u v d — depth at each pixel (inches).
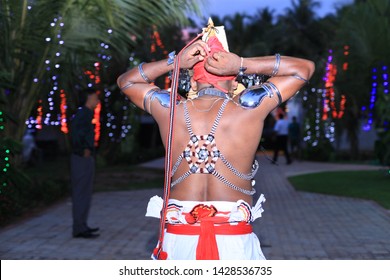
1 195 377.4
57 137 1184.8
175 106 113.4
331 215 400.5
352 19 870.4
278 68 112.8
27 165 872.3
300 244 306.8
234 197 111.2
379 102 617.0
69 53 432.8
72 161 319.0
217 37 121.5
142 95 119.9
